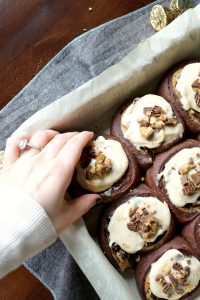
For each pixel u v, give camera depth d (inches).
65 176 15.7
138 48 18.3
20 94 21.0
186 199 17.5
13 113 21.0
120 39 21.4
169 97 18.8
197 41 18.8
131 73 18.4
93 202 16.9
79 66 21.2
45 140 17.2
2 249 14.1
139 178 18.2
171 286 16.8
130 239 17.2
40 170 15.8
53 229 15.1
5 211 14.5
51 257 20.0
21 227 14.3
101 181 17.5
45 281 19.9
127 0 21.6
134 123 18.2
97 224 18.1
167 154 18.1
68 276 19.8
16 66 21.2
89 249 16.8
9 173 16.1
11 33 21.3
